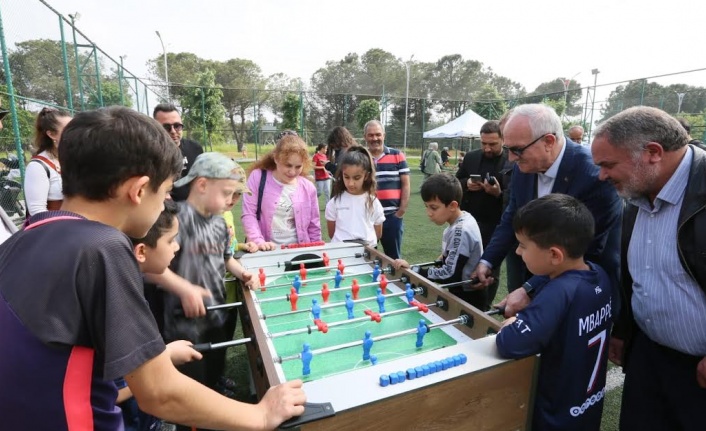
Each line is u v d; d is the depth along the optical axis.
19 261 0.83
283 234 3.25
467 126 17.50
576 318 1.51
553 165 2.24
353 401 1.15
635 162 1.60
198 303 1.90
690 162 1.60
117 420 0.95
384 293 2.39
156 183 0.95
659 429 1.87
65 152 0.88
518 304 1.96
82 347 0.84
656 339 1.77
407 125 26.98
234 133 26.61
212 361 2.30
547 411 1.53
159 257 1.68
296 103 25.92
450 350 1.43
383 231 4.39
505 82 46.00
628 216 1.89
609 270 2.20
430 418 1.29
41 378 0.81
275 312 2.12
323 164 10.12
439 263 2.85
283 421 1.07
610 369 3.19
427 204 2.78
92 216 0.92
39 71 7.90
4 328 0.80
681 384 1.75
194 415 0.99
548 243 1.59
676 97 14.79
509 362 1.40
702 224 1.52
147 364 0.90
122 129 0.87
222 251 2.28
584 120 16.73
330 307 2.03
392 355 1.71
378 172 4.30
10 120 7.00
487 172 4.01
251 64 47.09
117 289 0.85
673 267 1.63
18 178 6.94
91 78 11.06
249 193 2.82
